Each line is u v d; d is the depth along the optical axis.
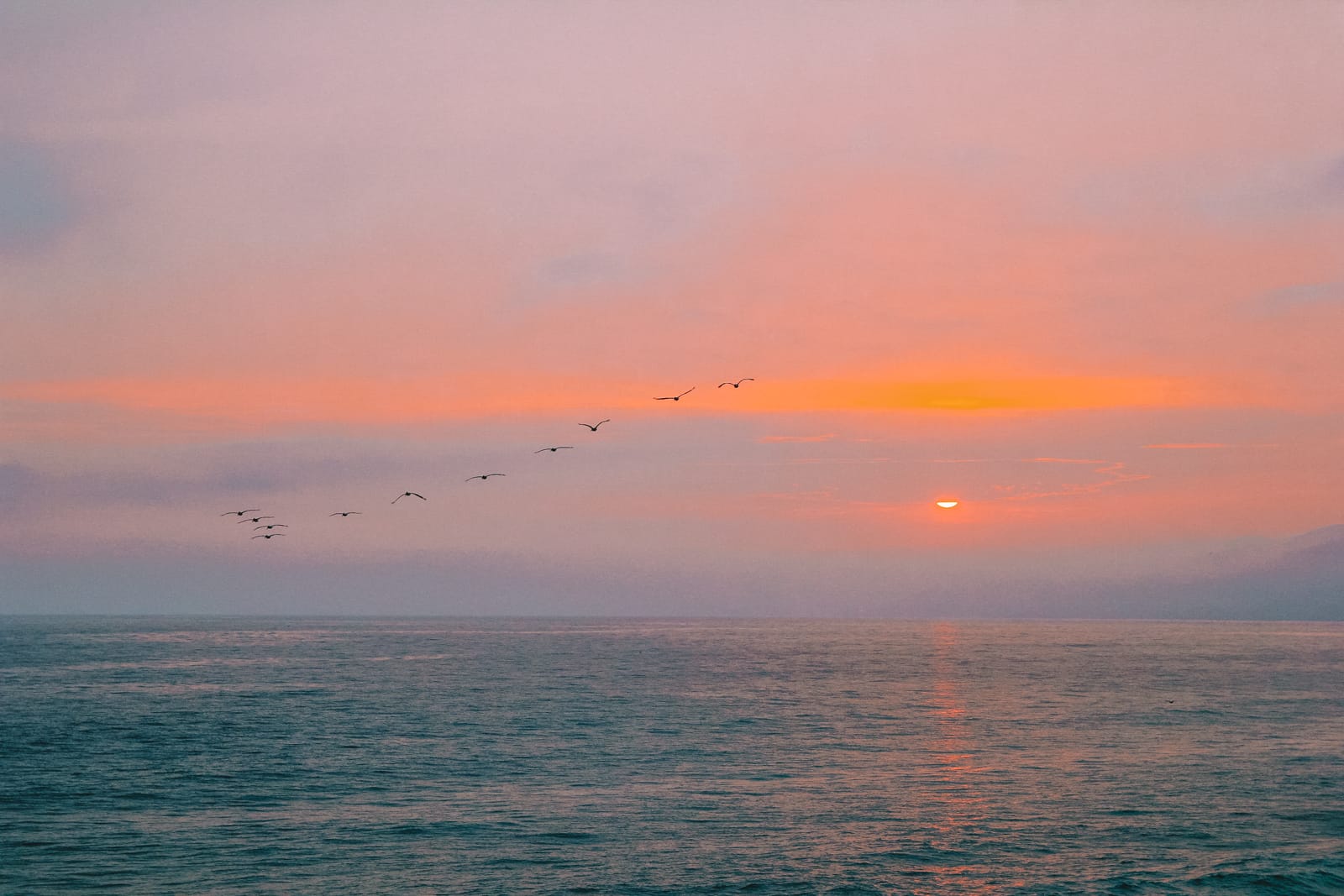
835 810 57.00
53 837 51.34
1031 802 59.03
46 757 74.00
